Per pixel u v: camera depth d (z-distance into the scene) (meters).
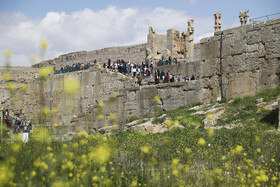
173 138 17.95
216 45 26.38
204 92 26.84
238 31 25.06
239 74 24.83
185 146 15.30
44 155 7.87
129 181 8.29
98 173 7.88
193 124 22.08
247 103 22.44
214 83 26.34
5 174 5.61
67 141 9.81
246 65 24.47
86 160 7.97
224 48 25.86
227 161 11.27
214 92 26.30
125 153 11.70
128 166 9.66
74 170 7.34
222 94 25.73
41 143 8.52
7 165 7.50
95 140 14.67
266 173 9.65
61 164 7.57
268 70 23.31
